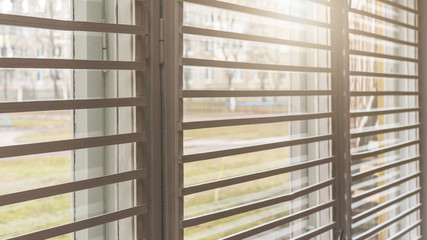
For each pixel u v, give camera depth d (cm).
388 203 209
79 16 107
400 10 240
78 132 107
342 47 181
